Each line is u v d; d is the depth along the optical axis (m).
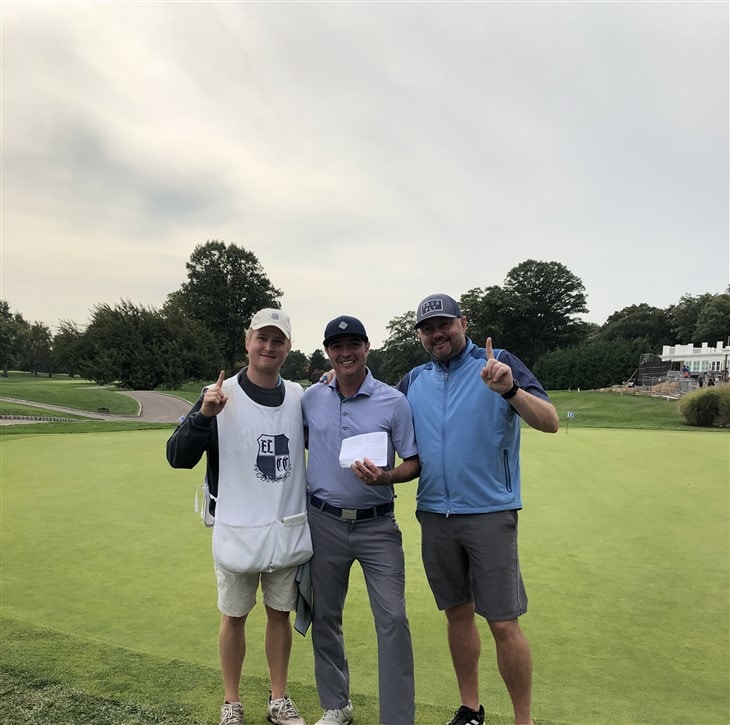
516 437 2.72
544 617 3.66
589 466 9.08
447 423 2.66
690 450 10.82
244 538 2.52
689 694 2.79
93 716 2.35
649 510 6.31
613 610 3.77
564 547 5.05
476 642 2.73
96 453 10.09
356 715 2.59
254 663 3.09
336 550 2.66
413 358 69.62
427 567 2.78
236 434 2.60
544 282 70.81
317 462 2.72
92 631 3.37
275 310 2.68
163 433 13.52
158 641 3.24
